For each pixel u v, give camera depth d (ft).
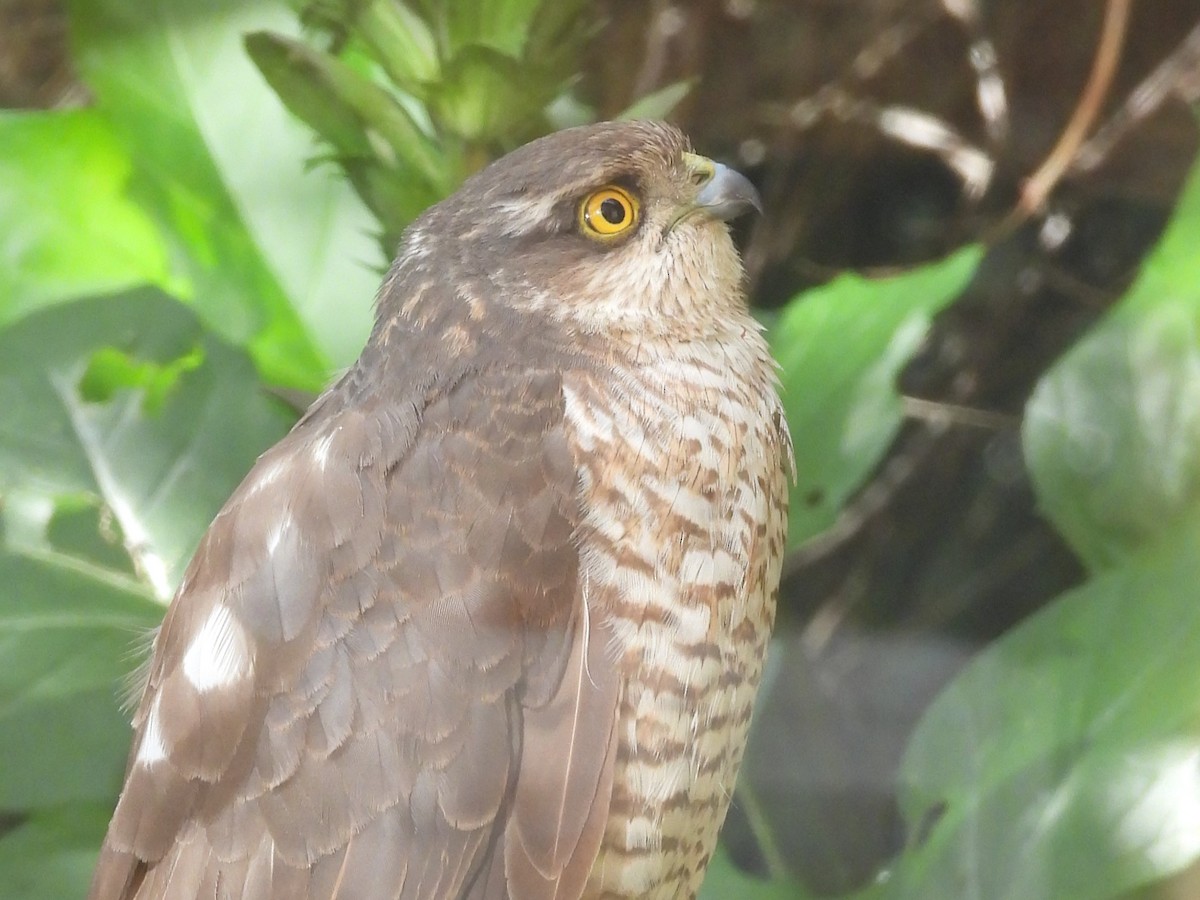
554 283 7.97
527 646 7.88
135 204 8.28
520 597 7.88
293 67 8.05
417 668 7.88
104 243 8.27
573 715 7.88
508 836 7.88
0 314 8.24
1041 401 8.15
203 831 7.89
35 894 8.10
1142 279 8.15
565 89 8.09
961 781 8.07
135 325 8.20
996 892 8.02
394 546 7.89
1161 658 8.02
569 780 7.88
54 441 8.18
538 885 7.88
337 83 8.05
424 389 7.93
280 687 7.89
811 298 8.19
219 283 8.28
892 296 8.17
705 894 8.16
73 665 8.11
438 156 8.07
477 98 8.04
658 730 7.90
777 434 8.00
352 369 8.01
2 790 8.09
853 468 8.13
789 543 8.13
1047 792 8.03
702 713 7.91
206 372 8.20
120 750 8.10
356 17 8.06
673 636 7.90
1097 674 8.05
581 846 7.88
